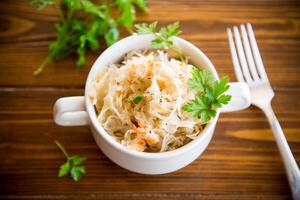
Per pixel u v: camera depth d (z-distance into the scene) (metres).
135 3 0.62
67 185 0.54
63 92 0.59
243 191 0.54
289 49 0.61
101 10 0.63
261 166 0.55
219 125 0.57
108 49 0.53
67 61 0.60
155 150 0.51
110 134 0.51
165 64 0.52
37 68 0.60
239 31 0.62
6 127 0.57
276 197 0.54
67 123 0.53
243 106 0.52
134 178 0.54
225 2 0.63
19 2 0.63
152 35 0.53
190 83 0.50
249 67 0.59
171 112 0.50
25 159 0.55
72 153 0.56
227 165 0.55
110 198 0.54
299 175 0.52
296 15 0.63
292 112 0.58
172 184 0.54
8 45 0.61
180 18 0.62
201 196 0.54
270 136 0.56
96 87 0.52
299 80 0.59
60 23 0.62
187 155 0.50
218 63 0.60
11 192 0.54
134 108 0.51
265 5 0.63
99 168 0.55
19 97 0.58
